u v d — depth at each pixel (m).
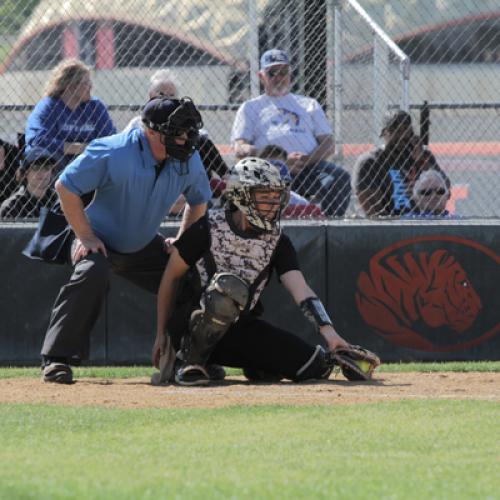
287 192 18.61
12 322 24.31
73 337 18.91
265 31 29.88
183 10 31.89
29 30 29.72
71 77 24.64
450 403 15.92
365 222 25.22
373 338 24.66
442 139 35.44
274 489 9.77
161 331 19.16
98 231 19.22
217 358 19.36
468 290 24.77
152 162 18.66
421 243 24.69
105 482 10.02
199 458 11.48
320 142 27.58
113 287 24.39
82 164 18.38
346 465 11.09
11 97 29.56
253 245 18.53
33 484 9.90
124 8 30.86
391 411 15.09
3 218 24.53
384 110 29.56
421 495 9.60
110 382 19.61
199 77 32.03
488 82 36.88
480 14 37.03
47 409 15.33
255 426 13.78
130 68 31.02
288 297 24.47
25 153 24.56
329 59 29.38
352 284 24.62
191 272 18.78
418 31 37.56
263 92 29.23
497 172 34.03
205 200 19.80
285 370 19.27
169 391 17.73
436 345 24.73
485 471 10.80
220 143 30.64
